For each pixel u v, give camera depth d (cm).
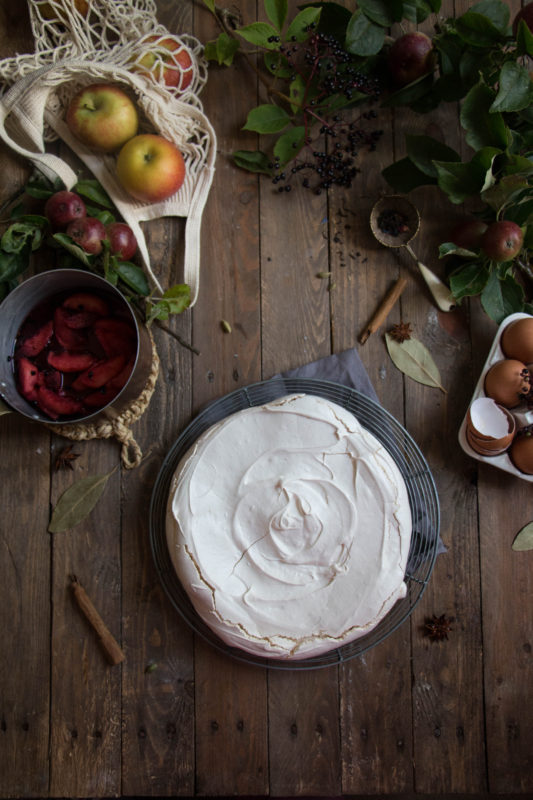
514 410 121
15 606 124
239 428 114
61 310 115
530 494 128
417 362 127
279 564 113
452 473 128
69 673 123
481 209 131
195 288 122
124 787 122
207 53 124
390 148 131
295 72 125
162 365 127
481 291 120
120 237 117
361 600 111
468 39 117
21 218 115
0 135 114
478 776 123
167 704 123
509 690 125
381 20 120
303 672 124
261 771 122
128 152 115
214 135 122
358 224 130
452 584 126
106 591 124
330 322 129
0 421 125
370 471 111
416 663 125
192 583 109
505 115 122
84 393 116
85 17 122
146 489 125
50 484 125
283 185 130
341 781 122
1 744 122
